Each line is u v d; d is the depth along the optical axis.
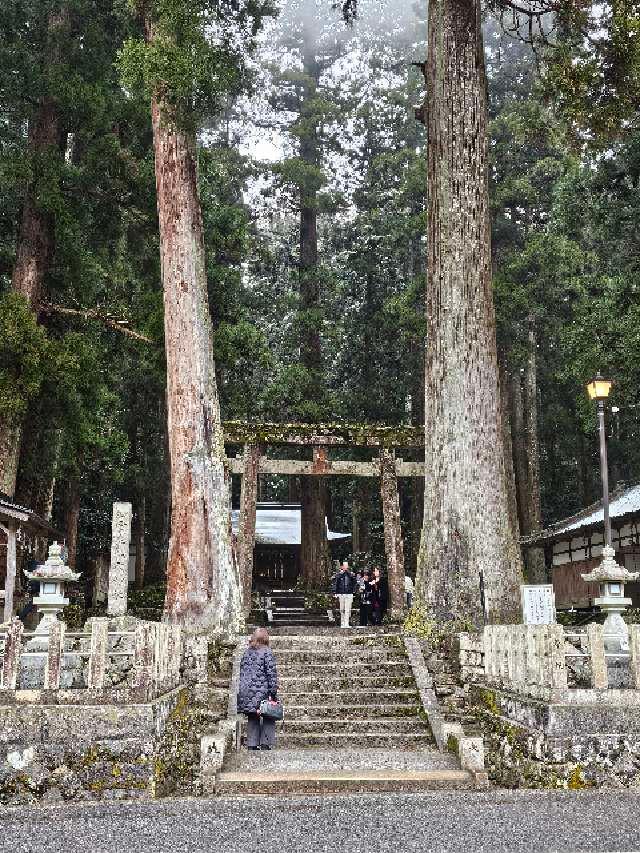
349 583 17.89
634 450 31.84
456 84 13.98
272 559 32.00
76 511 25.98
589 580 10.25
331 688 10.43
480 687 9.22
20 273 18.94
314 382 28.16
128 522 15.89
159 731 7.02
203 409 14.34
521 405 28.94
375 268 31.55
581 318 22.19
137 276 23.03
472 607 12.25
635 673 7.13
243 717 9.43
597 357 20.86
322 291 31.41
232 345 23.27
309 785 7.04
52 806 6.21
